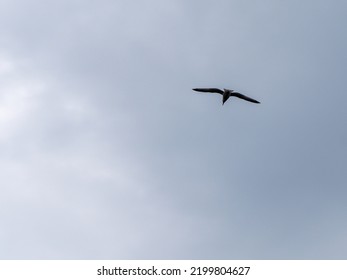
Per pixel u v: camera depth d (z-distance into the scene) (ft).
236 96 142.92
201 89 143.43
